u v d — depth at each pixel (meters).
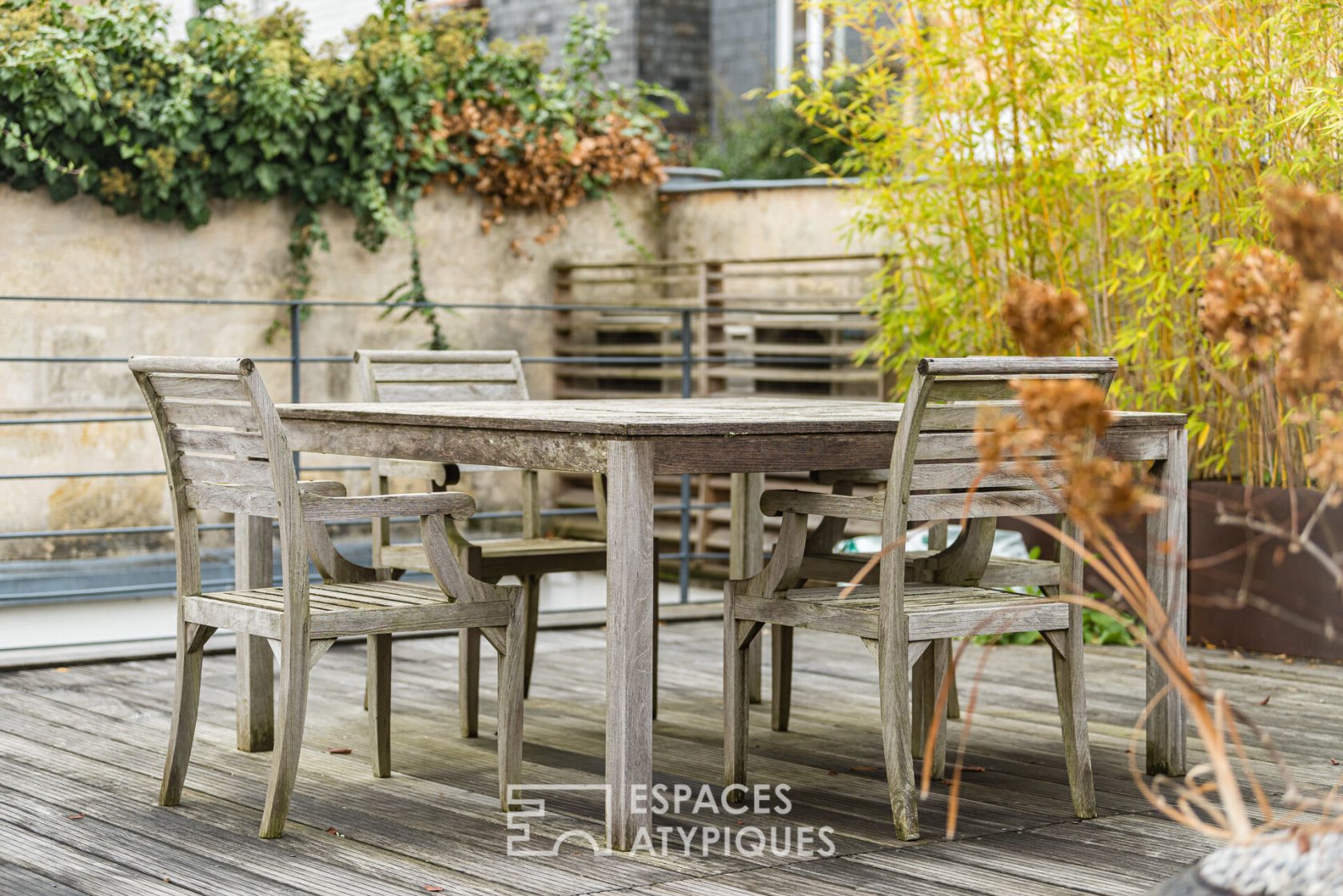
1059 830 3.15
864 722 4.25
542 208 8.96
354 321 8.39
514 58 8.73
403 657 5.21
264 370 8.16
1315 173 4.99
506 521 8.90
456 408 3.65
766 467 3.10
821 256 7.77
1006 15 5.45
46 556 7.64
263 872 2.78
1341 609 5.11
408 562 4.04
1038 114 5.53
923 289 6.05
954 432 3.06
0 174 7.32
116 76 7.36
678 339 8.84
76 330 7.60
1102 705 4.47
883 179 6.07
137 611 6.91
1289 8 4.83
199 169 7.73
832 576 3.79
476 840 3.03
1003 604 3.14
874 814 3.27
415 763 3.69
